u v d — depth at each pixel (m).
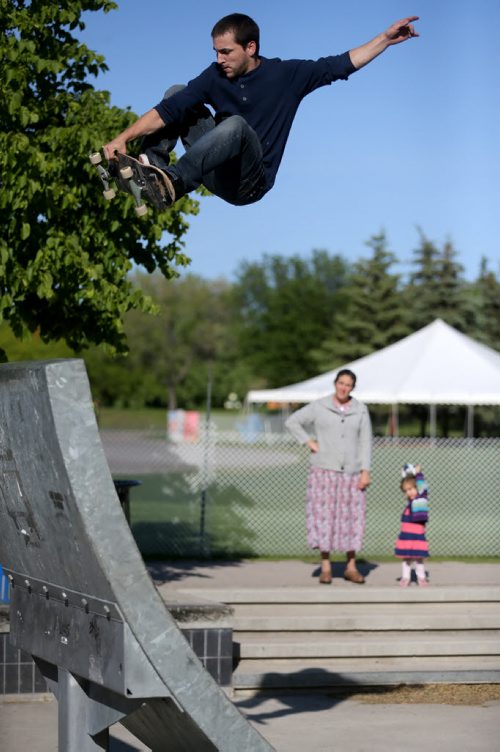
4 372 3.38
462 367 32.28
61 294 9.91
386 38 4.55
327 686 9.37
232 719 3.24
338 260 122.75
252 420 54.94
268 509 22.25
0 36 9.47
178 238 10.51
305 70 4.52
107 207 9.79
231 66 4.44
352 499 11.80
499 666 9.96
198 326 119.56
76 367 3.10
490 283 76.94
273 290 121.00
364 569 13.30
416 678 9.55
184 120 4.53
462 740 7.68
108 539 3.10
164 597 9.47
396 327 78.06
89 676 3.45
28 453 3.36
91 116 9.84
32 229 9.41
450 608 11.16
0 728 7.85
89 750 3.79
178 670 3.19
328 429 11.73
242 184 4.49
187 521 19.84
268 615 10.63
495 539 17.16
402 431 77.62
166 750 3.92
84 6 10.05
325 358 79.88
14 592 4.29
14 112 9.12
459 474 24.34
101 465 3.10
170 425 58.31
